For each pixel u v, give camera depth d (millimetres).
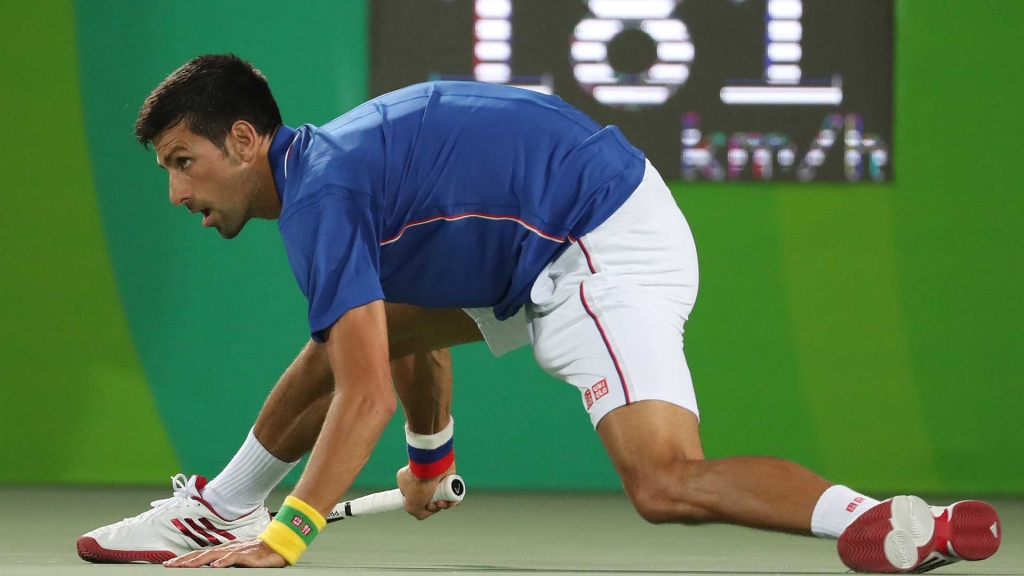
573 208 8312
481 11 20812
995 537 6969
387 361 7629
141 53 21500
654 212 8469
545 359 8328
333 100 21266
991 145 20844
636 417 7660
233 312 21344
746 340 20891
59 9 21500
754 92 20562
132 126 21516
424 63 21016
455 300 8719
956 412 20828
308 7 21281
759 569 9133
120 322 21438
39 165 21500
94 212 21484
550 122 8562
